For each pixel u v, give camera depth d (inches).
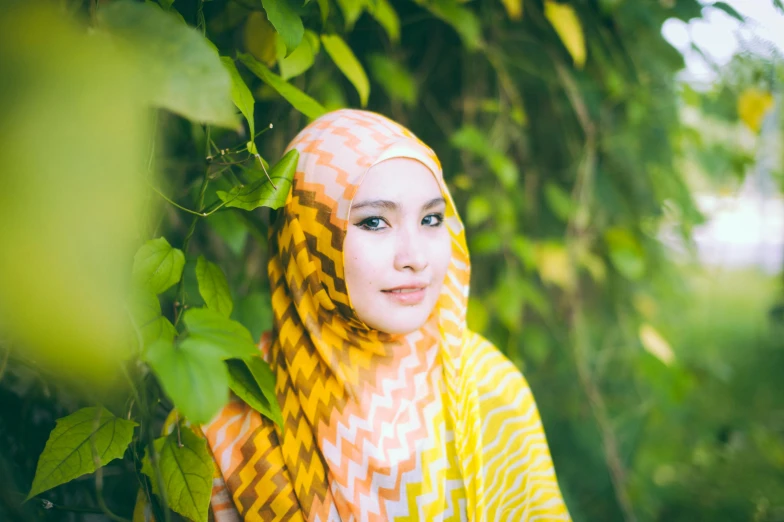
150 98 20.2
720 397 112.4
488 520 41.2
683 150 80.5
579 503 78.3
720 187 84.8
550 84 67.6
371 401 37.1
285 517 35.6
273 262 39.8
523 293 63.6
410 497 36.7
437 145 65.7
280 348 38.7
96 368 18.0
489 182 64.4
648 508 82.7
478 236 62.7
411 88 54.6
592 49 64.7
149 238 33.7
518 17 62.9
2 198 16.6
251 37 40.8
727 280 189.8
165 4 29.6
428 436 38.4
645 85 70.2
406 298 35.2
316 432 36.5
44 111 16.7
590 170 68.1
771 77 67.7
